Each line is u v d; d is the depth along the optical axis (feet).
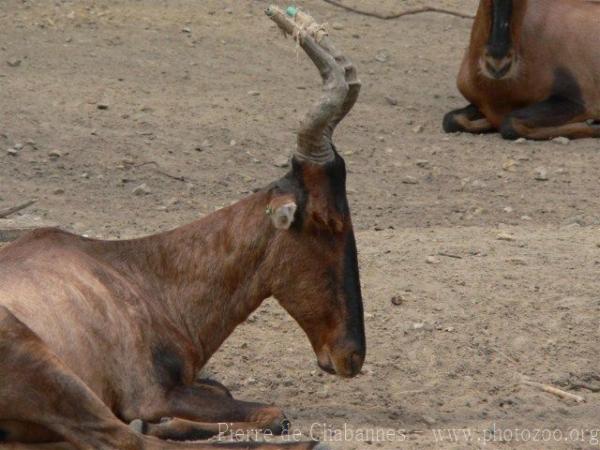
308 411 65.51
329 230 61.67
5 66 144.56
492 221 109.19
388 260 87.45
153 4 177.27
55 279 57.52
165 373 59.26
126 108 134.41
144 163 119.96
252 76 151.74
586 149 135.03
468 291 81.71
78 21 165.27
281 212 58.44
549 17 139.85
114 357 57.72
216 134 129.70
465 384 70.49
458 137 138.41
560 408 67.72
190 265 62.49
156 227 101.24
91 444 52.75
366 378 70.69
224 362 71.77
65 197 109.29
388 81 156.97
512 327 77.05
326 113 59.41
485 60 137.28
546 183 121.90
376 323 76.74
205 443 53.57
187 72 150.20
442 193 118.01
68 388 52.29
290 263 61.98
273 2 185.06
